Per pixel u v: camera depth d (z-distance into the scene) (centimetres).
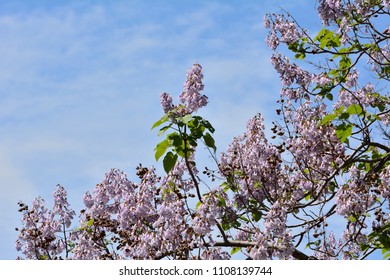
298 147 845
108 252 867
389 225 748
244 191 858
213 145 650
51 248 943
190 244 688
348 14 934
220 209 688
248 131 882
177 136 638
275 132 873
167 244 697
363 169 873
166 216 709
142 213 764
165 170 657
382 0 927
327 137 824
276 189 848
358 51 936
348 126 787
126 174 894
